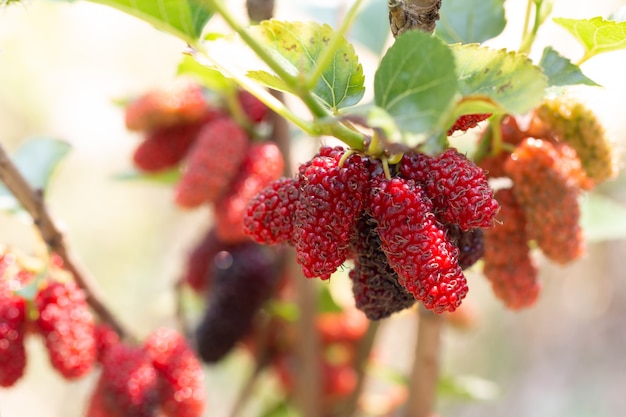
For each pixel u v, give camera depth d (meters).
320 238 0.22
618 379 0.81
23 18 0.53
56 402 0.70
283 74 0.22
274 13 0.29
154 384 0.31
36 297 0.29
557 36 0.60
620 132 0.71
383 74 0.21
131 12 0.23
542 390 0.82
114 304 0.68
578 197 0.27
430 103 0.21
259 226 0.24
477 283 0.82
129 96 0.37
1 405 0.68
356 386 0.38
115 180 0.38
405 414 0.35
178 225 0.80
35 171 0.31
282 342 0.39
